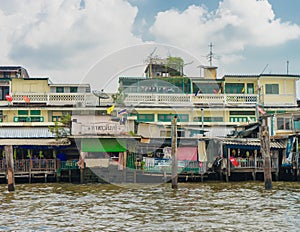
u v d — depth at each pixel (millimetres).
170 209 16906
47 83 34375
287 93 35531
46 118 32750
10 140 28656
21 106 32344
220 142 27609
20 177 27188
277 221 14555
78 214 16062
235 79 35094
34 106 32375
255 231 13219
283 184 25688
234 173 28125
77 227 13961
